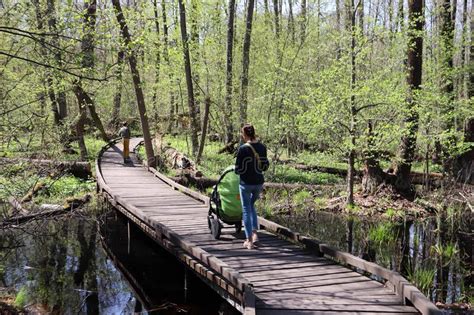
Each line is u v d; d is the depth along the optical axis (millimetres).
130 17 12195
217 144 25438
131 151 21812
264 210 13531
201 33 20594
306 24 20141
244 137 7164
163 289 7695
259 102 19641
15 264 8562
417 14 14039
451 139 14828
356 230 11977
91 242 10336
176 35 19312
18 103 7836
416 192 14977
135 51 8742
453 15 18719
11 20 6715
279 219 13086
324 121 12945
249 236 7391
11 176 8109
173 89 21406
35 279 7832
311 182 17156
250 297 5254
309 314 5211
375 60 13523
